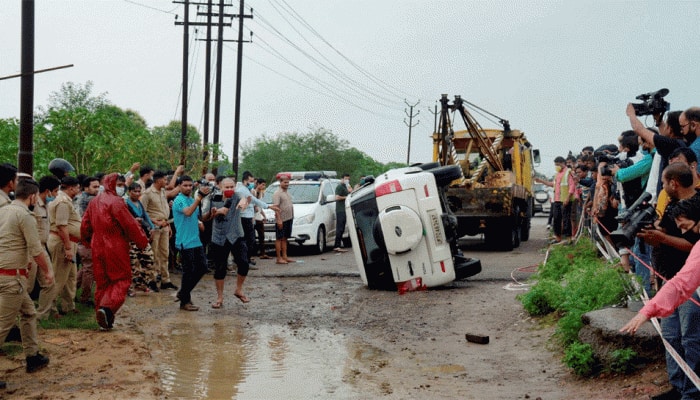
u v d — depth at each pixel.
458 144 20.62
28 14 9.96
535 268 13.75
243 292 11.70
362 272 11.91
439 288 11.70
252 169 47.62
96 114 17.69
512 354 7.46
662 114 6.60
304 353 7.68
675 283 4.14
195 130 44.59
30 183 6.55
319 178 19.69
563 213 16.70
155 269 11.84
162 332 8.55
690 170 4.84
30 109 10.02
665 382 5.55
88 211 8.21
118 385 6.20
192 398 6.04
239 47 28.73
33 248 6.43
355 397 6.09
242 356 7.52
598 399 5.59
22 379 6.33
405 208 11.33
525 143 22.12
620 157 9.99
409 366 7.13
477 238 22.45
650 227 4.88
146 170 11.62
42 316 8.38
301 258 16.86
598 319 6.60
